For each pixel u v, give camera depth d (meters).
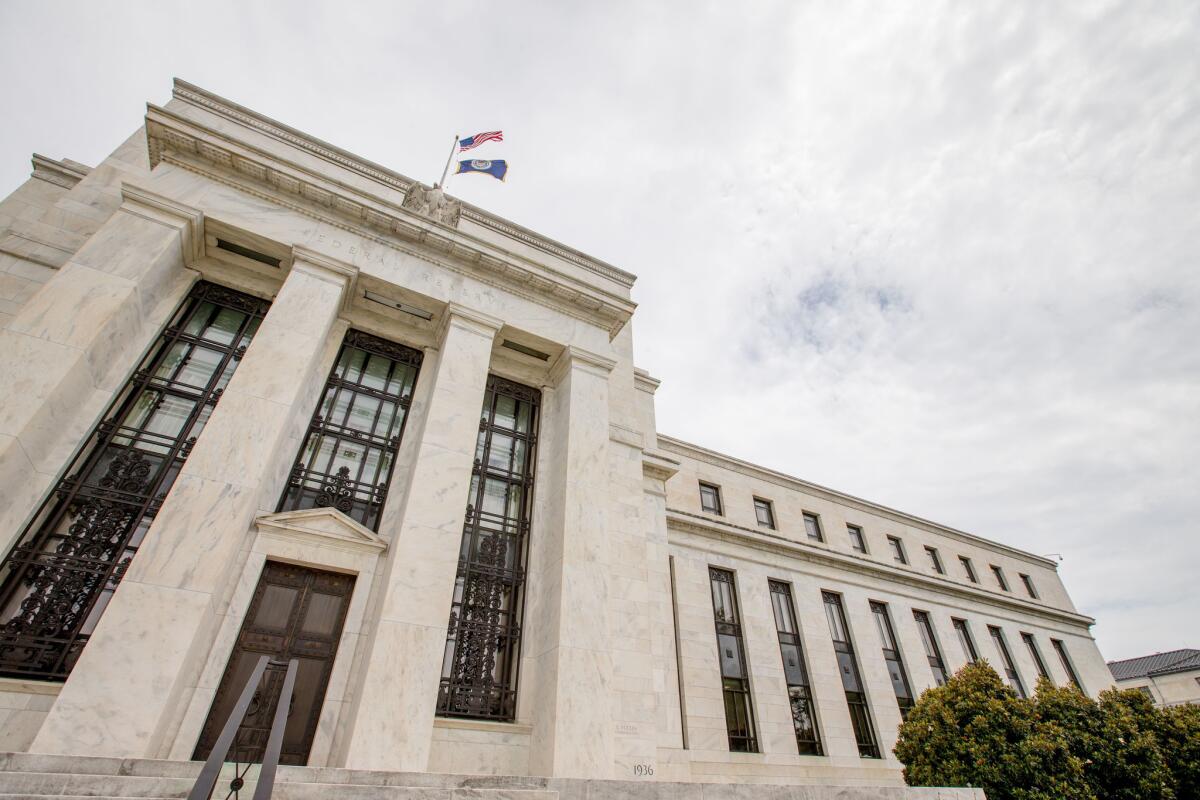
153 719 7.94
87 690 7.85
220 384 12.26
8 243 11.87
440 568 11.16
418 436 13.07
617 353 19.31
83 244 12.25
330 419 13.09
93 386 10.48
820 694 21.58
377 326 14.72
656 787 6.98
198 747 8.91
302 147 16.02
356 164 16.52
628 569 14.64
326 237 13.85
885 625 26.11
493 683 11.81
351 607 10.87
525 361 16.41
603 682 11.48
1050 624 32.94
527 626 12.49
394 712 9.56
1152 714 13.12
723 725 18.75
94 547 9.78
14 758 5.41
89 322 10.34
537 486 14.48
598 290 16.50
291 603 10.70
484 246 15.29
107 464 10.61
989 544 34.84
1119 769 11.67
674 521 22.31
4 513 8.84
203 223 12.70
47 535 9.48
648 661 13.52
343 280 13.42
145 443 11.12
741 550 23.44
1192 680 45.94
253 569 10.37
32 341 9.76
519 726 11.22
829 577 25.25
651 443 20.00
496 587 12.89
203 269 13.22
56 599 9.18
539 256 18.59
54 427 9.65
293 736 9.60
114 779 5.27
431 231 14.79
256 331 13.23
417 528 11.37
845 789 7.77
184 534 9.38
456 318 14.45
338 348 14.01
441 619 10.67
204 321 13.02
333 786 5.67
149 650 8.37
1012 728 11.98
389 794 5.80
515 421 15.75
